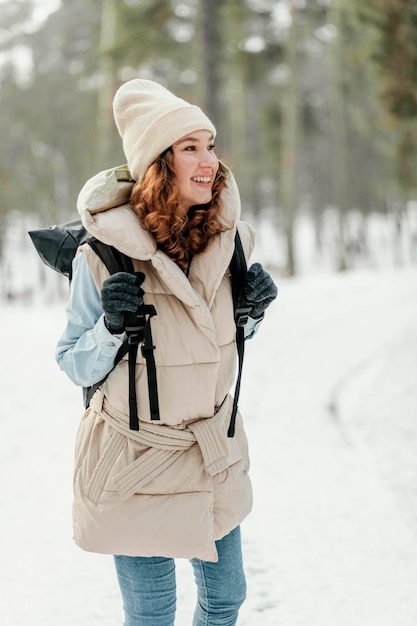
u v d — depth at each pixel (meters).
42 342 10.16
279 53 21.03
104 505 1.67
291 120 22.62
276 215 41.38
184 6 14.41
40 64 31.36
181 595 2.81
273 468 4.37
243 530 3.45
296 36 21.78
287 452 4.68
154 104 1.70
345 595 2.78
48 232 1.75
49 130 29.50
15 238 39.88
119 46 14.34
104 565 3.12
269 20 20.44
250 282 1.77
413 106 10.66
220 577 1.83
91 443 1.72
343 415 5.64
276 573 2.99
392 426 5.17
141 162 1.68
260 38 20.72
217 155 1.79
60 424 5.52
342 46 24.75
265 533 3.40
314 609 2.68
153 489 1.66
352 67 26.23
